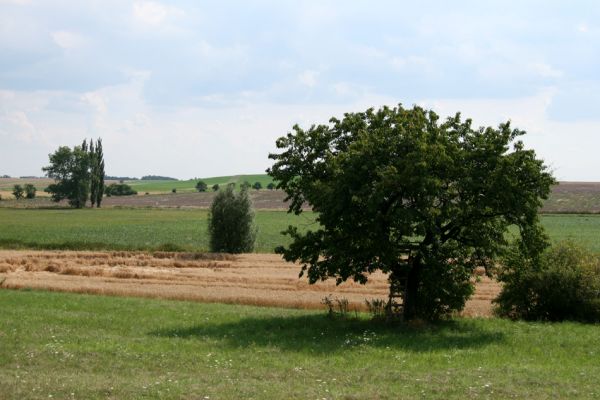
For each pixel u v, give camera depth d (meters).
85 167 189.38
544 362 22.38
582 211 150.12
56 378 17.84
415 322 29.22
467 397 16.84
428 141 28.02
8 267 54.16
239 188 72.81
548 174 28.39
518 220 28.81
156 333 26.83
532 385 18.36
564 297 32.28
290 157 31.12
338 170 27.70
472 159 28.83
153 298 39.75
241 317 31.67
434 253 28.53
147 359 20.98
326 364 21.03
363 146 27.73
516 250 30.77
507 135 28.50
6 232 94.31
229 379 18.41
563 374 19.97
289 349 23.59
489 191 27.86
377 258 28.66
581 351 24.73
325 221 28.36
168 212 162.00
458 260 30.27
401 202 27.86
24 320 28.64
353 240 28.42
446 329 28.56
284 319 30.78
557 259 33.09
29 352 21.36
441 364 21.42
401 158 27.75
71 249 71.94
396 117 29.33
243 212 71.19
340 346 24.22
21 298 36.62
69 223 117.94
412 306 29.77
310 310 35.72
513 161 27.72
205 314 32.50
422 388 17.72
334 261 28.61
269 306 37.62
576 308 32.44
